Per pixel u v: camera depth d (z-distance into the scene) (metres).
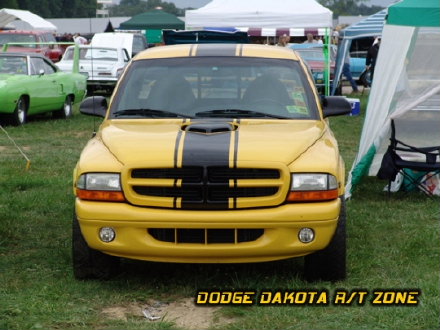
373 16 22.78
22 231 7.36
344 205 5.68
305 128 5.95
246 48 6.88
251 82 6.46
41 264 6.25
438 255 6.46
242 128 5.86
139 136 5.66
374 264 6.19
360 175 8.80
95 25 52.94
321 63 23.33
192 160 5.28
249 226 5.23
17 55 16.73
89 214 5.34
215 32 14.11
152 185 5.30
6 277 5.89
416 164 8.63
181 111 6.26
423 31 9.30
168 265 6.19
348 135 15.09
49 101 17.03
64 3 87.75
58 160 11.74
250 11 19.78
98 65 24.47
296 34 21.25
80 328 4.84
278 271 6.01
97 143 5.79
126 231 5.30
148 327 4.86
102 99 6.59
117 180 5.35
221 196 5.27
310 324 4.88
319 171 5.35
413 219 7.82
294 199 5.31
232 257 5.33
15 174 10.41
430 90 9.46
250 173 5.30
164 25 37.97
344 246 5.63
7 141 13.93
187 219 5.22
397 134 9.69
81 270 5.74
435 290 5.41
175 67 6.61
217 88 6.42
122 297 5.44
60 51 29.95
